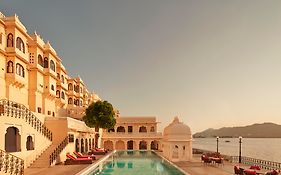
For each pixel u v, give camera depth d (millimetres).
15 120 31438
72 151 46500
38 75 49812
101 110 64750
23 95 46000
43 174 28891
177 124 43656
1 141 28703
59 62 62438
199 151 54969
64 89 66125
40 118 41438
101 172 33719
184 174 29422
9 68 40469
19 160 25891
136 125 85938
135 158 50875
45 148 39719
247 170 26266
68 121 43969
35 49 48625
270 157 91812
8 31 40719
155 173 32625
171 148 42406
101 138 76188
